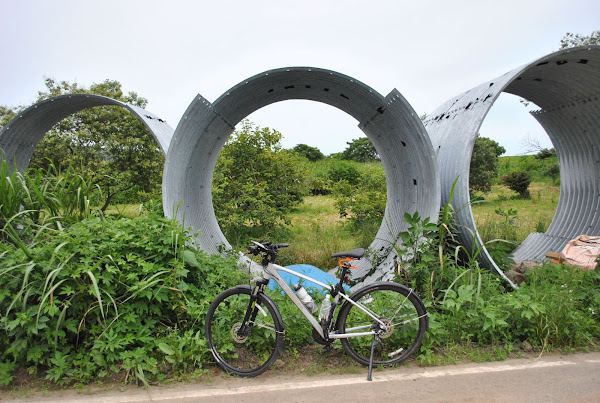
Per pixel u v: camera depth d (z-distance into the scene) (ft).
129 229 13.08
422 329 11.32
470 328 12.59
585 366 11.05
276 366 11.12
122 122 44.93
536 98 22.27
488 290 14.24
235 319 11.95
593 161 22.26
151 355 11.13
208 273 14.39
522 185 58.65
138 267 12.17
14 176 15.17
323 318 11.11
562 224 24.11
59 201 15.35
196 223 20.13
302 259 23.57
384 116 18.21
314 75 17.19
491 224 25.45
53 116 21.34
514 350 12.07
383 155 22.22
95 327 11.14
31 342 10.69
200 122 17.54
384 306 11.85
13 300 10.46
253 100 19.08
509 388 9.93
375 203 31.07
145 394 9.80
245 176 30.04
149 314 12.18
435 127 22.53
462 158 16.98
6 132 19.97
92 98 19.52
